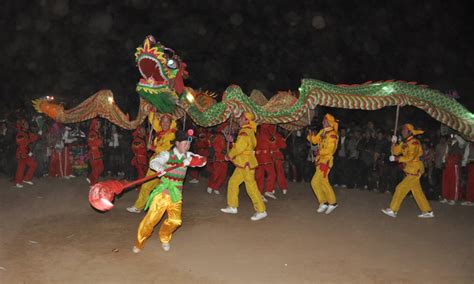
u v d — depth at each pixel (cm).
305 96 885
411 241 725
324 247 686
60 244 681
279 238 731
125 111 1898
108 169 1345
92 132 1137
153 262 611
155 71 795
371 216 892
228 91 916
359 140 1208
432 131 1252
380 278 562
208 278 555
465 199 1064
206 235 745
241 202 1007
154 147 858
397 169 1134
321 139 911
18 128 1141
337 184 1254
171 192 633
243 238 729
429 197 1105
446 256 651
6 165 1313
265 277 561
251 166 859
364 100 862
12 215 849
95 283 531
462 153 1036
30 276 550
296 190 1166
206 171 1364
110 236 727
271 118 935
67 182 1217
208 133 1231
